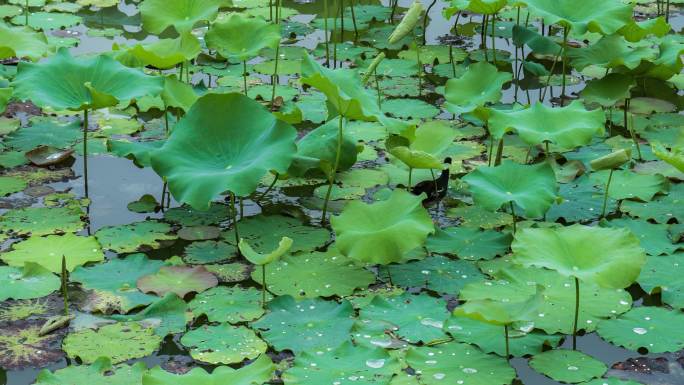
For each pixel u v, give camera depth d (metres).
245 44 5.20
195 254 4.16
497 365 3.34
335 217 3.92
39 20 7.05
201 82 5.38
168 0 5.53
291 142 3.99
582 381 3.29
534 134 4.41
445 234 4.29
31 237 4.22
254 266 4.07
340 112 4.20
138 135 5.34
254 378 3.01
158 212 4.56
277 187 4.85
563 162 5.11
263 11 7.47
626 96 5.58
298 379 3.22
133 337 3.52
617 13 5.66
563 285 3.87
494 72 5.23
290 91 5.97
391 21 7.47
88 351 3.42
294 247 4.21
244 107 4.23
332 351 3.39
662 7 7.46
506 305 3.35
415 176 4.90
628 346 3.50
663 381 3.32
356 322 3.60
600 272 3.33
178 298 3.76
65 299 3.67
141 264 4.02
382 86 6.14
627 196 4.66
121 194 4.72
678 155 4.30
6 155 5.05
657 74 5.95
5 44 5.26
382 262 3.73
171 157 4.06
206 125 4.18
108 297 3.78
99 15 7.39
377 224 3.88
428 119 5.64
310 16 7.50
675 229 4.38
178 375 3.04
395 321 3.62
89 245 4.17
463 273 4.02
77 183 4.82
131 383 3.21
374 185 4.84
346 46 6.81
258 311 3.71
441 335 3.53
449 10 6.06
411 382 3.22
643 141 5.37
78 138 5.27
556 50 6.31
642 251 3.40
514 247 3.45
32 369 3.36
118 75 4.60
